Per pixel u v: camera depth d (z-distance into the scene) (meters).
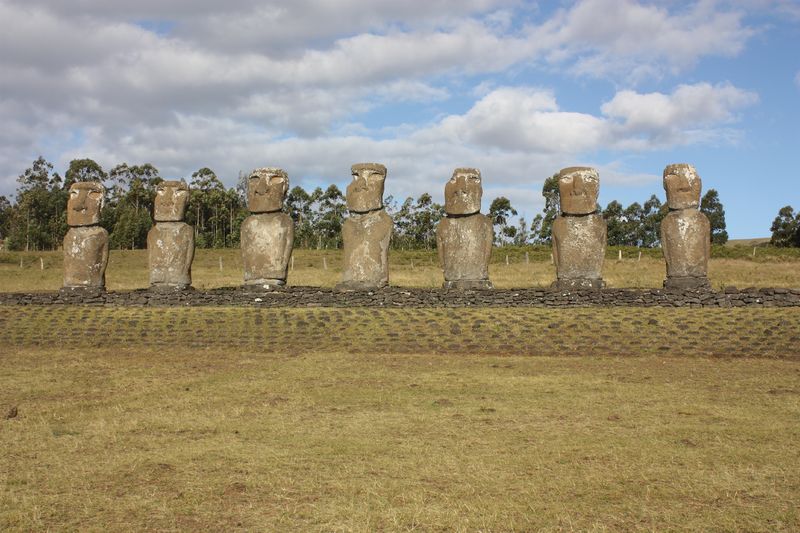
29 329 20.70
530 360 16.59
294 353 17.94
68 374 15.62
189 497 8.25
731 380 14.12
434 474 8.95
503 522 7.53
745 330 17.75
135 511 7.88
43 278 37.09
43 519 7.69
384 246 22.80
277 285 23.30
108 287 32.41
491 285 22.84
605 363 16.09
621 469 9.03
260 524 7.54
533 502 8.05
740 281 29.08
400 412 11.96
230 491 8.43
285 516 7.73
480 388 13.73
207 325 20.33
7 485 8.66
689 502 7.98
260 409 12.24
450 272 22.86
